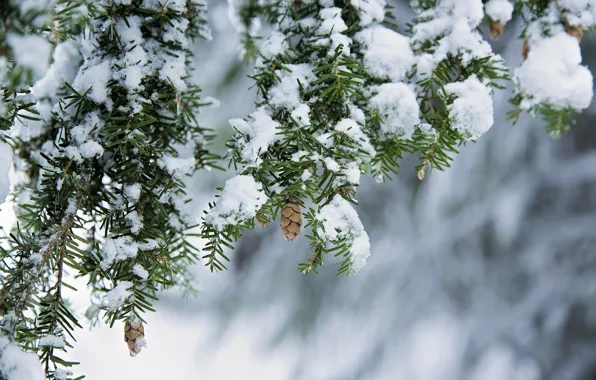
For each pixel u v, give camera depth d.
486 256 2.51
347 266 0.75
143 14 0.78
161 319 4.11
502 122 2.31
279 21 0.81
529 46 0.86
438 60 0.81
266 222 0.75
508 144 2.30
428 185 2.43
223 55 2.16
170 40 0.79
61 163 0.75
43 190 0.76
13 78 0.66
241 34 0.91
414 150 0.80
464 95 0.79
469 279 2.48
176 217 0.80
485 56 0.81
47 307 0.74
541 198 2.58
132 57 0.77
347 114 0.77
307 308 2.63
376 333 2.50
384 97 0.78
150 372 3.73
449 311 2.48
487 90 0.80
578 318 2.41
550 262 2.51
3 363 0.71
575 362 2.33
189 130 0.83
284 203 0.75
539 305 2.43
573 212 2.58
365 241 0.75
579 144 2.53
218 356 2.72
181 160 0.78
